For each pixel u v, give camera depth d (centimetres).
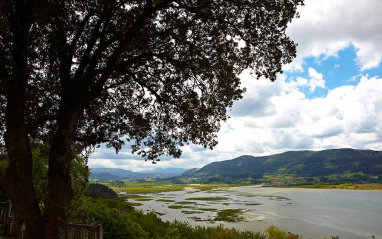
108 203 2834
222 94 851
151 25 756
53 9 628
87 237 870
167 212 4494
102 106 866
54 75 691
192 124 848
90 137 793
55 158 562
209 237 1684
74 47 716
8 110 529
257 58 819
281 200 7225
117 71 727
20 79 532
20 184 520
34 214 530
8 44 541
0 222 1044
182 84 830
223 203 6297
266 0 707
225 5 740
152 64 820
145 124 819
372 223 3534
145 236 1342
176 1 669
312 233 2919
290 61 788
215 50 809
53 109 695
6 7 490
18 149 523
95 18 745
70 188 580
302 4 719
